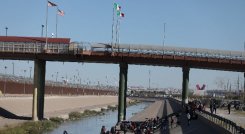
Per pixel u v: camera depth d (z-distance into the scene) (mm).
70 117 135625
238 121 70500
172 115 91500
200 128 67500
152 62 92938
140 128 70312
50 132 90875
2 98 129000
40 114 100312
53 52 93562
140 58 92000
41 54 95125
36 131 87875
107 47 92000
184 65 94125
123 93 92688
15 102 134625
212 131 61312
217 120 62125
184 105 96125
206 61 90688
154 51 91000
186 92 102688
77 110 166250
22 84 180500
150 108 169500
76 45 92688
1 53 96188
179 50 90812
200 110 81500
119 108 92562
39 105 98688
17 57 97188
